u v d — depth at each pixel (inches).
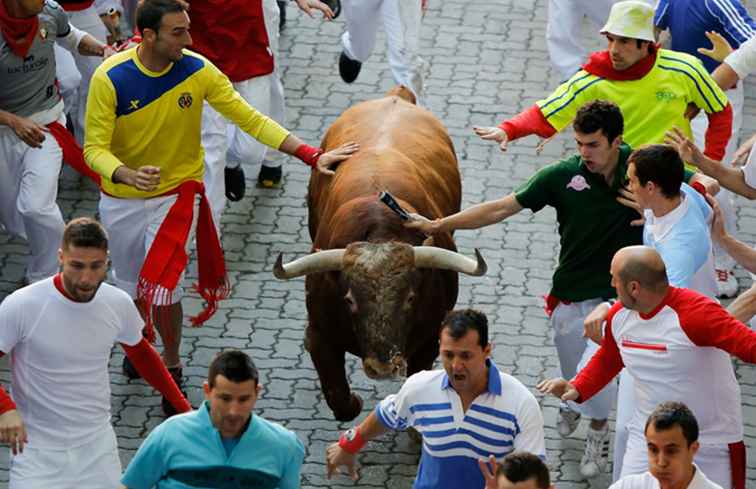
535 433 407.5
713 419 442.3
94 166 545.0
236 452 387.9
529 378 597.3
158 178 538.3
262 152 702.5
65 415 446.3
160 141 557.9
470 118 785.6
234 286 658.8
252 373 380.5
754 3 903.1
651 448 388.5
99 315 439.5
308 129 773.9
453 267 493.0
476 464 414.3
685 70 556.4
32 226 614.9
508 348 615.5
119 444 557.9
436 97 804.0
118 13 724.0
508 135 566.9
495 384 407.8
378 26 796.0
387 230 510.9
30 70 600.4
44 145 613.9
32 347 438.3
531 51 852.6
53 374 441.1
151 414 577.6
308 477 539.5
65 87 714.2
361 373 603.2
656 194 470.0
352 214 520.4
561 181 511.5
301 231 701.3
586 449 543.5
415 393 416.5
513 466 361.1
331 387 536.4
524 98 804.6
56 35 617.6
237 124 566.6
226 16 661.9
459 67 834.2
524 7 904.3
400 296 483.8
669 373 437.4
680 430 383.9
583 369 460.1
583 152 498.6
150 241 573.3
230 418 380.8
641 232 513.0
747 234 694.5
